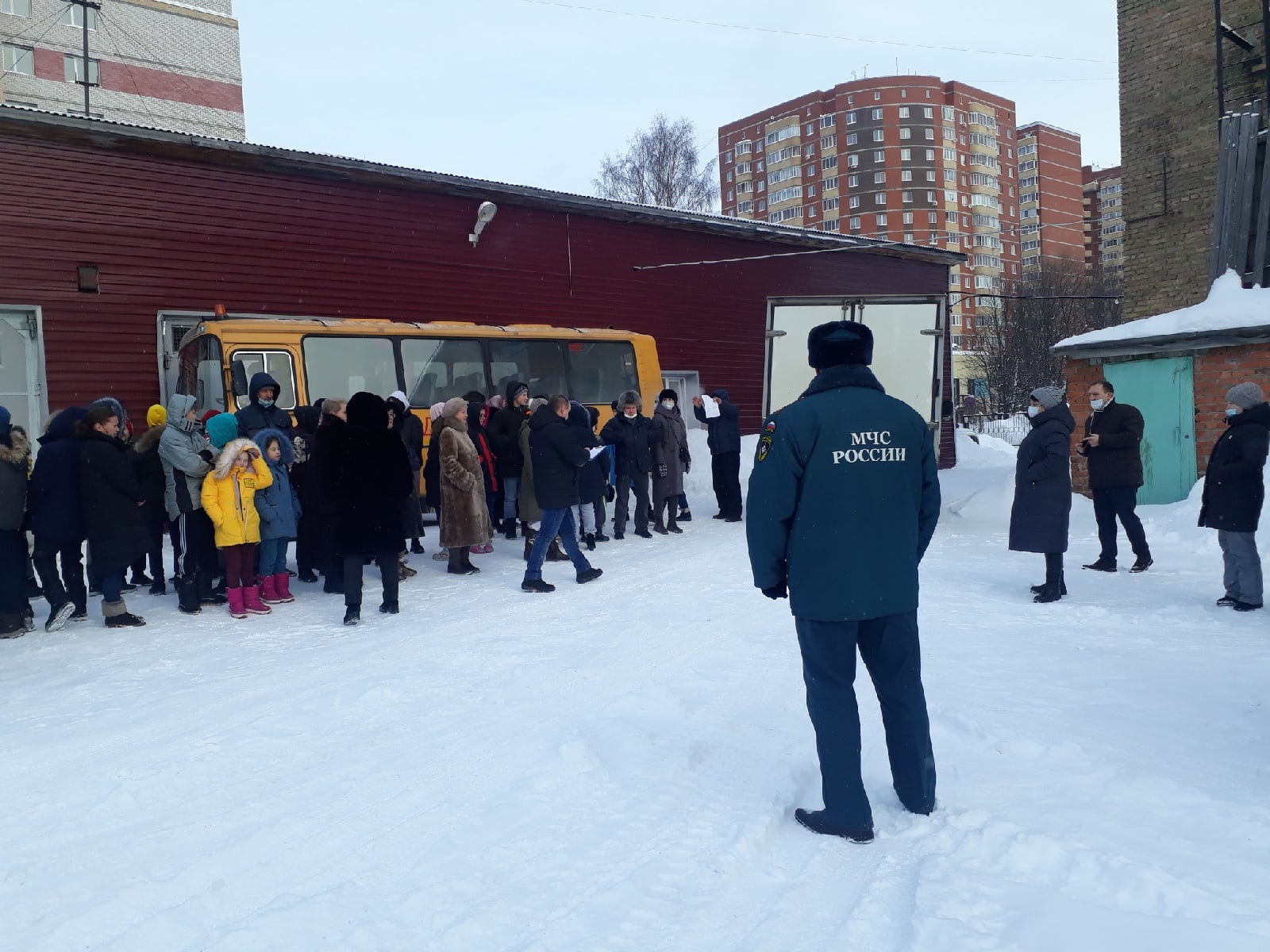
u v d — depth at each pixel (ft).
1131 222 57.21
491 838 11.39
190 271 48.24
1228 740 13.92
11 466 23.00
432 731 15.61
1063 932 8.44
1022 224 334.44
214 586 27.96
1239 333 39.27
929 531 11.91
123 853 11.37
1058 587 24.82
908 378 41.86
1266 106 49.70
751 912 9.44
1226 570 23.54
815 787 12.88
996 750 13.82
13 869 10.96
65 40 138.62
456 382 47.01
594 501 36.27
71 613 24.00
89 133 44.88
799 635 11.42
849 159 299.79
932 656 19.19
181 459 25.07
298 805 12.66
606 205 64.49
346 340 43.91
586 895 9.86
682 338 70.33
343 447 24.02
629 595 26.96
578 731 15.06
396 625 23.86
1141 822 11.18
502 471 38.63
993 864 10.17
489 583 29.53
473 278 59.36
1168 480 42.24
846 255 81.00
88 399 45.03
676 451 40.83
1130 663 18.34
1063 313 173.58
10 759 14.70
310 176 52.54
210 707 17.30
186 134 47.01
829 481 10.99
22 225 43.57
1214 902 9.04
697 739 14.69
